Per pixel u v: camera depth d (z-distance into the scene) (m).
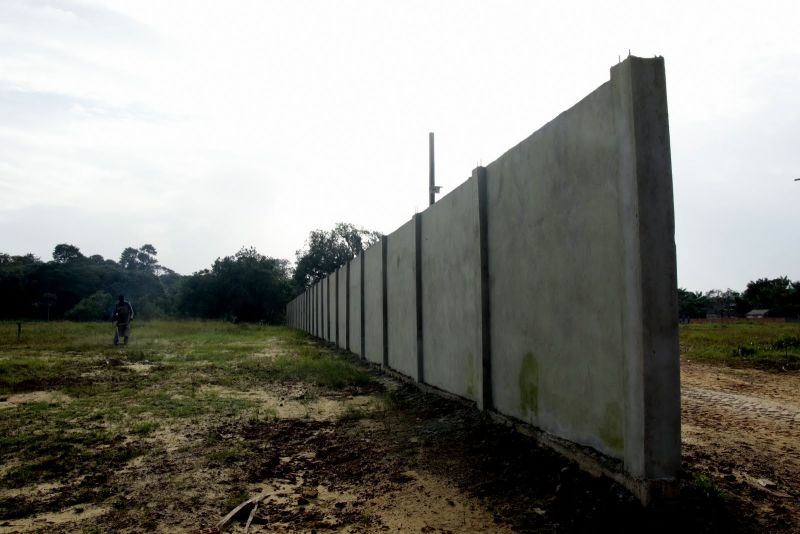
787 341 17.62
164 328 30.11
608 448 4.13
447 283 8.29
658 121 3.74
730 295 106.94
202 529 3.70
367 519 3.85
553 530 3.53
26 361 12.90
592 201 4.36
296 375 11.38
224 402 8.23
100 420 7.03
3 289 57.22
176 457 5.43
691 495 3.73
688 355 16.09
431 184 15.14
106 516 3.94
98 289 60.56
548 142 5.13
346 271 18.20
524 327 5.68
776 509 3.75
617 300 3.99
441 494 4.29
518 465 4.75
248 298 49.09
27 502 4.21
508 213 6.10
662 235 3.68
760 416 7.08
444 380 8.39
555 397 5.00
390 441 5.97
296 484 4.64
